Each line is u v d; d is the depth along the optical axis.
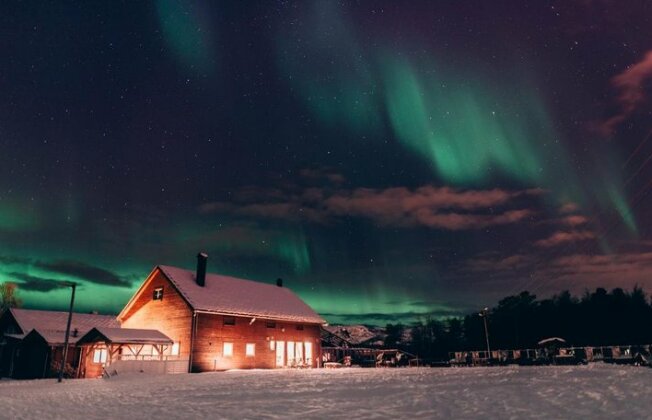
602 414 8.00
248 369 34.28
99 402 13.03
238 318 34.75
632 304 52.28
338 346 51.38
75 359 32.59
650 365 23.78
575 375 17.75
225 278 40.50
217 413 10.03
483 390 13.12
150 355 30.17
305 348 40.28
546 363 32.06
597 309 53.78
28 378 32.09
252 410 10.38
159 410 10.80
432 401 11.07
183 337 32.00
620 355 31.23
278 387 16.59
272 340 37.16
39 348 32.34
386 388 15.03
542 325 56.34
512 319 58.84
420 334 69.00
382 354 42.97
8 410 11.55
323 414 9.47
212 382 20.45
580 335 52.69
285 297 43.28
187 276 36.28
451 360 39.56
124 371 27.23
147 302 35.41
